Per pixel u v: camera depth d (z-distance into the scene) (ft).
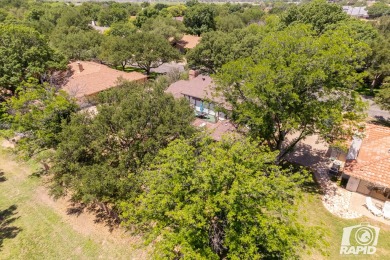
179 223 42.19
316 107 65.87
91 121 65.92
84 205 70.69
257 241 38.91
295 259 38.73
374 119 112.68
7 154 94.32
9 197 75.00
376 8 371.15
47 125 73.61
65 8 293.64
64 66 133.80
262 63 71.15
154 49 160.97
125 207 50.37
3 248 59.41
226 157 44.60
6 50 117.70
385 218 62.69
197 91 116.26
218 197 38.70
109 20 317.63
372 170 66.39
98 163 62.75
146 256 55.67
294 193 45.60
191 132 64.59
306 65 64.64
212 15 259.60
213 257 38.42
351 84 69.82
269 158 50.21
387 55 121.39
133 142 65.41
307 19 153.79
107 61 162.50
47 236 62.08
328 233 40.65
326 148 91.09
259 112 69.82
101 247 58.65
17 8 390.63
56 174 68.28
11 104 83.66
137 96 68.69
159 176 45.19
